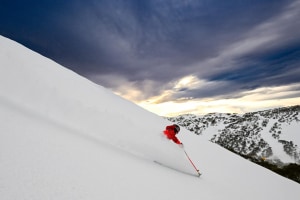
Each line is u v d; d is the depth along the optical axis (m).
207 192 4.41
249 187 7.23
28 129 3.52
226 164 10.06
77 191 2.21
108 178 2.86
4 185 1.83
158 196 2.97
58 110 6.37
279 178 11.23
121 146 5.55
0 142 2.64
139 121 9.41
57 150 3.12
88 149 3.79
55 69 11.23
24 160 2.41
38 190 1.96
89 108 7.49
